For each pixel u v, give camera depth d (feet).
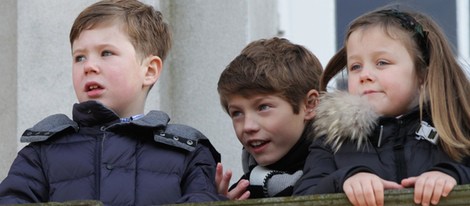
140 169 29.17
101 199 28.73
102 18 30.55
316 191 27.32
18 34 37.86
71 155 29.25
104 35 30.37
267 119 31.01
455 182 26.55
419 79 29.27
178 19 39.63
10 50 39.52
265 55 31.30
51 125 29.60
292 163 31.19
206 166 29.73
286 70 31.14
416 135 28.48
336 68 30.76
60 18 37.76
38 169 29.32
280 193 30.73
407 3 40.86
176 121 39.29
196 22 39.58
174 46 39.52
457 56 32.86
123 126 29.40
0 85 39.42
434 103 28.71
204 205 26.55
